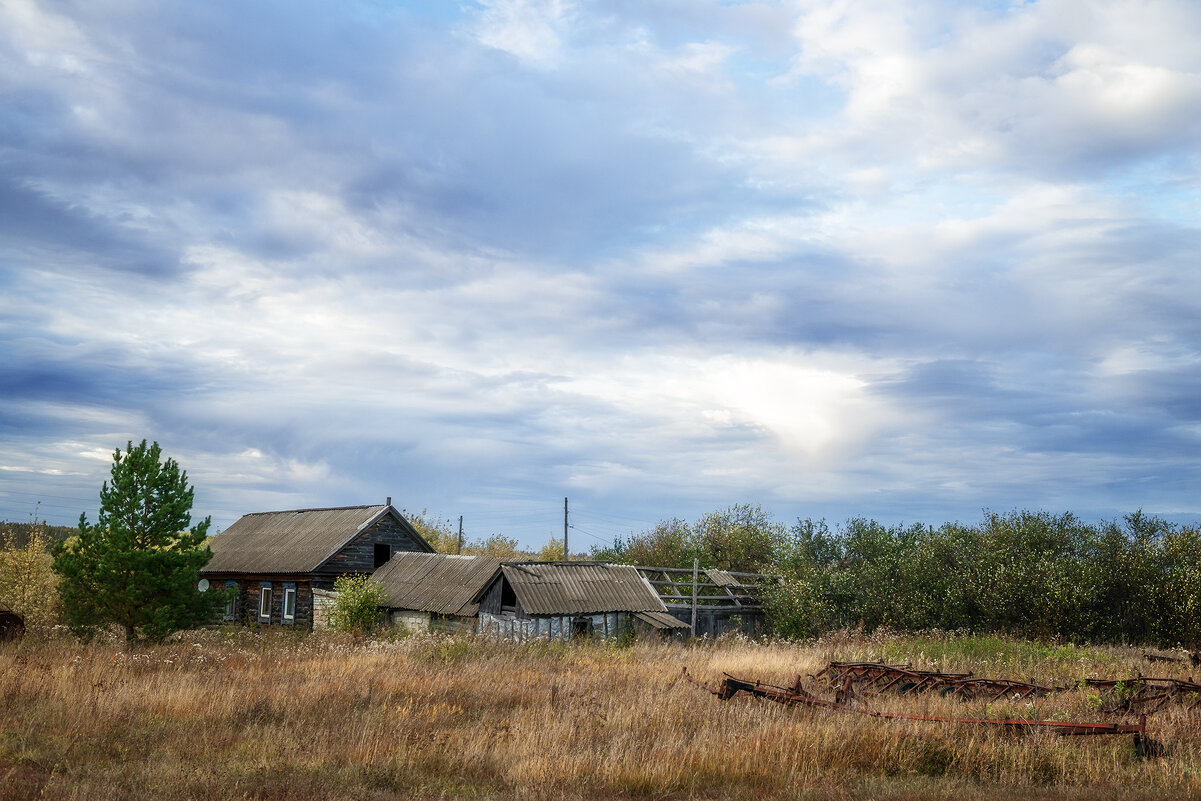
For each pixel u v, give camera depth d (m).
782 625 31.61
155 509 23.84
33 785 9.16
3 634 23.22
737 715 13.34
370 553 36.12
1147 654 22.06
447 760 10.81
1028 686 15.80
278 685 15.45
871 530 34.94
